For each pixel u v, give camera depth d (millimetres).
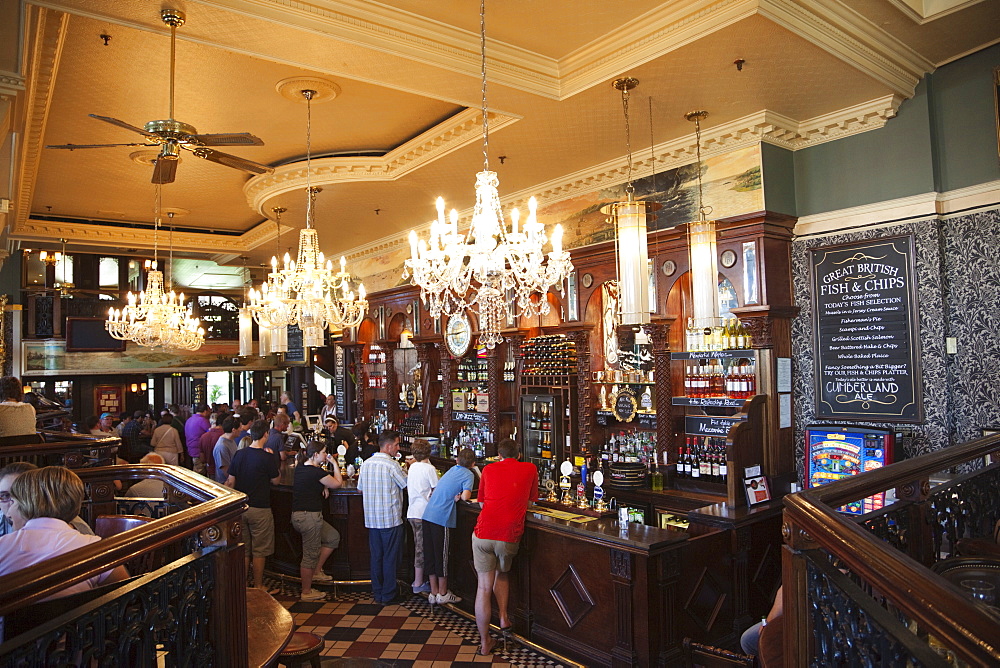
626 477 7070
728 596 5340
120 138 7246
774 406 6160
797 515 2094
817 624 2072
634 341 7641
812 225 6367
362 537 6938
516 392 8969
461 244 4277
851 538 1752
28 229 10859
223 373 19234
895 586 1478
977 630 1187
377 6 4492
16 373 15414
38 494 2637
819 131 6250
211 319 17438
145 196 9727
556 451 8188
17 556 2508
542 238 4262
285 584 7051
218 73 5723
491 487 5285
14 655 1595
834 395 6160
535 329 8695
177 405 17438
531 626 5426
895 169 5816
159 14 4090
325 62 4785
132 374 17516
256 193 8922
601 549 4863
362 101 6324
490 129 6336
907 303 5707
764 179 6160
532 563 5434
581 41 5129
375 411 12930
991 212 5328
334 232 10938
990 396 5305
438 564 6090
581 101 5617
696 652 4602
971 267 5430
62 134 7094
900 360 5738
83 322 15984
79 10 4035
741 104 5797
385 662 4980
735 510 5715
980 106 5398
